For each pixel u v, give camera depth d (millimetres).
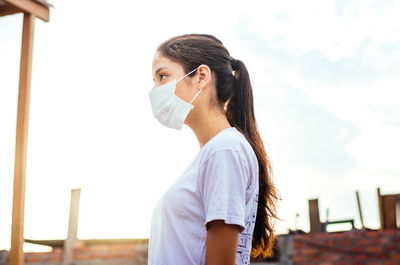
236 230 1091
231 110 1415
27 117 3113
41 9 3385
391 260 6184
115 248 6418
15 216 2896
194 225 1148
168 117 1332
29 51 3225
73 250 6332
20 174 2975
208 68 1313
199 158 1185
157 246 1196
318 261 6352
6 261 5473
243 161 1150
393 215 6703
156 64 1364
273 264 6242
